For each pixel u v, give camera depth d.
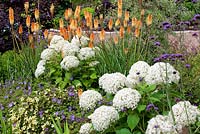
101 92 3.65
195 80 3.30
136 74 2.69
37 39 4.52
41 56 3.97
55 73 3.88
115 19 5.13
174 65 3.44
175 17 5.00
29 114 3.18
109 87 2.65
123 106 2.44
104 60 3.94
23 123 3.12
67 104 3.26
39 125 3.09
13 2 5.99
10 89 3.80
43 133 3.00
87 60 3.86
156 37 4.19
